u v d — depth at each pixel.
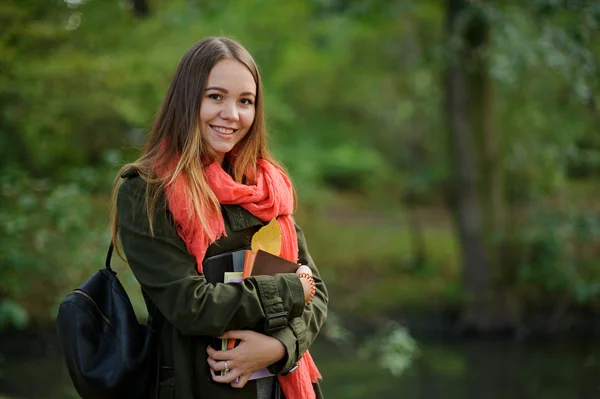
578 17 5.56
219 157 1.74
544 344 7.10
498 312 7.58
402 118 12.07
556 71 6.40
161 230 1.60
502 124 7.93
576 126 7.25
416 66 9.62
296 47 9.62
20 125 5.45
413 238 10.76
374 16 8.16
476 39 7.15
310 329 1.75
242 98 1.72
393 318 7.91
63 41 5.31
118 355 1.62
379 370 6.09
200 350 1.65
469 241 7.71
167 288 1.56
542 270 7.39
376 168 12.47
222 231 1.64
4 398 4.58
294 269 1.73
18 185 4.56
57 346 6.20
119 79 5.55
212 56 1.69
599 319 7.54
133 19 6.27
